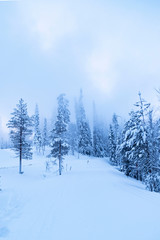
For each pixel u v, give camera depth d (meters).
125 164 23.59
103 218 6.10
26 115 26.45
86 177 18.98
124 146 22.11
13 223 5.95
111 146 47.81
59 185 14.12
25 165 34.31
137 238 4.57
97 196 9.54
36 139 53.28
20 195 10.42
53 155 26.69
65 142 27.44
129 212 6.61
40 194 10.74
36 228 5.49
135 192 10.48
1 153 45.47
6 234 5.09
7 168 28.02
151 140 15.60
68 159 46.16
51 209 7.45
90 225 5.54
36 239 4.74
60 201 8.77
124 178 19.62
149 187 13.87
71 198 9.34
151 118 15.50
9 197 9.71
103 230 5.14
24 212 7.17
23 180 18.62
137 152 16.95
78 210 7.14
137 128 16.52
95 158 52.34
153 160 15.06
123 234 4.83
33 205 8.22
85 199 8.97
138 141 16.27
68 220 6.05
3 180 16.34
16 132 25.61
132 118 19.89
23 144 25.69
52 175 24.73
